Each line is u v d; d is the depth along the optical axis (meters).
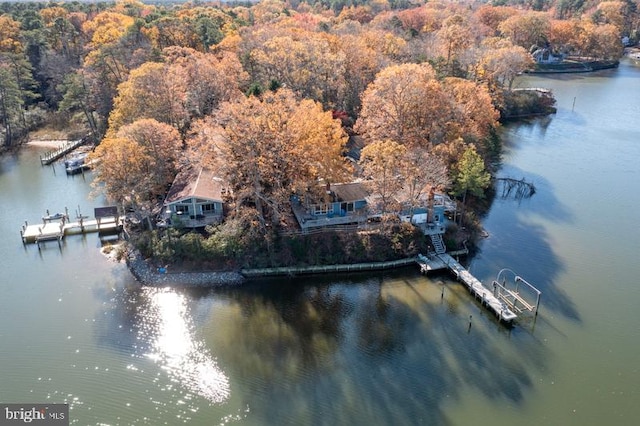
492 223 66.75
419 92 66.25
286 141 54.03
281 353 45.09
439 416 38.50
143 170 61.25
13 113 99.81
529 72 160.75
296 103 64.12
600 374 42.34
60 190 78.81
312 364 43.78
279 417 38.56
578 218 68.06
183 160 62.38
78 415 38.72
